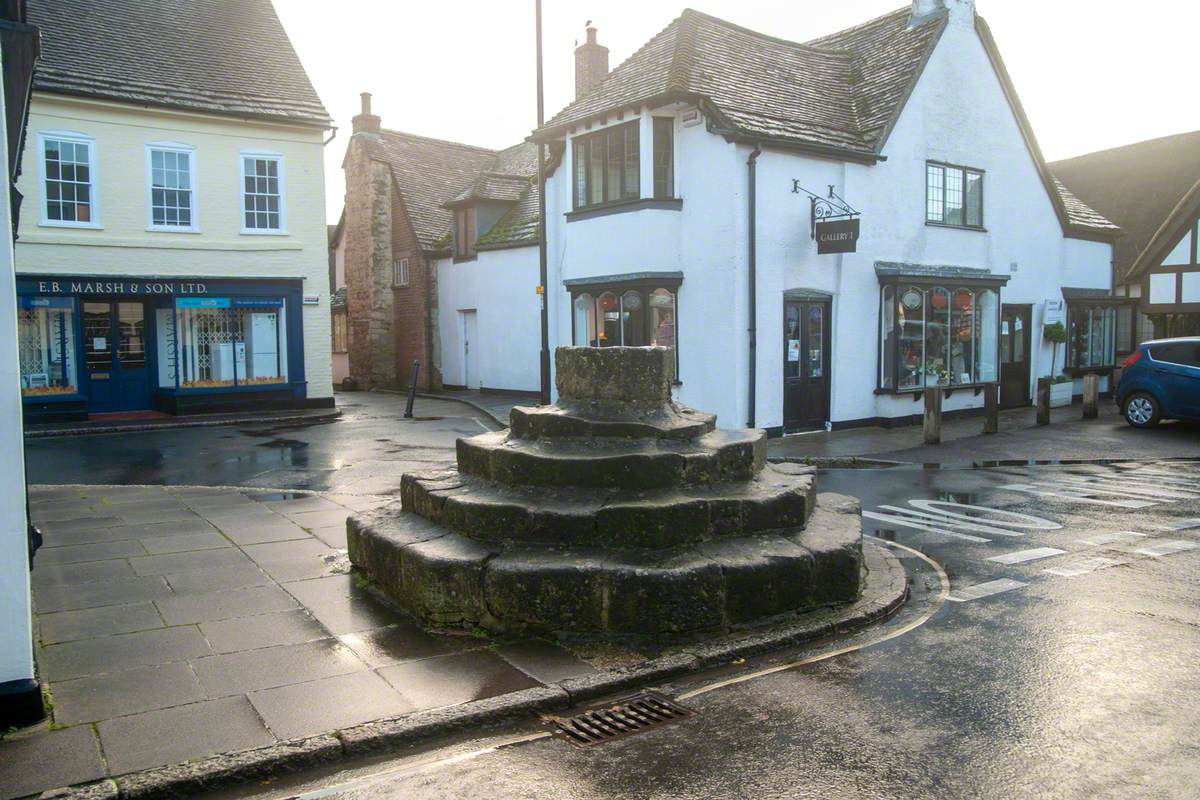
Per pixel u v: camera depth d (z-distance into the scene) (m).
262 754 3.91
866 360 16.59
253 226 20.03
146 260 18.69
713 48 16.50
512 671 4.91
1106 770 3.79
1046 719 4.31
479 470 6.60
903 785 3.71
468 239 25.59
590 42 23.34
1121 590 6.49
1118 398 16.61
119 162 18.34
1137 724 4.24
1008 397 20.20
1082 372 22.16
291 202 20.41
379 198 29.00
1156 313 22.44
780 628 5.59
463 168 31.22
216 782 3.77
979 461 12.93
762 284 14.80
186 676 4.81
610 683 4.77
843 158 15.82
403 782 3.84
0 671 4.16
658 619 5.34
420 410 21.53
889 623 5.92
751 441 6.61
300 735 4.11
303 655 5.13
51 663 4.98
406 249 28.39
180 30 20.62
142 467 12.54
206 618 5.77
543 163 17.98
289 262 20.36
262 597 6.21
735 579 5.53
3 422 4.13
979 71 18.67
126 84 18.50
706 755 4.04
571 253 17.25
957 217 18.47
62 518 8.82
